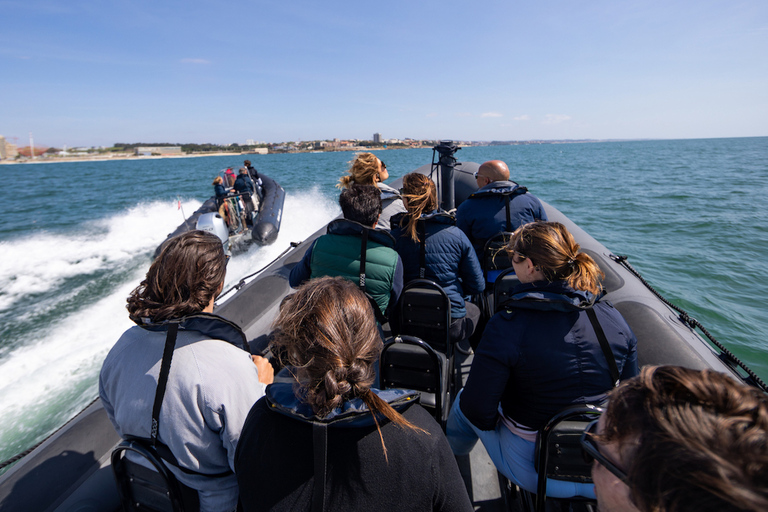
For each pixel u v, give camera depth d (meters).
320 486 0.71
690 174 22.41
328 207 10.66
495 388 1.23
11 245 8.57
